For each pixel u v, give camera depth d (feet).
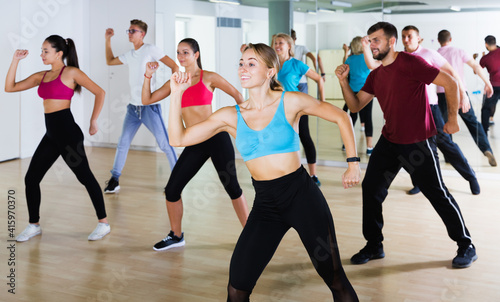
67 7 25.32
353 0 20.61
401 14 19.90
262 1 22.35
